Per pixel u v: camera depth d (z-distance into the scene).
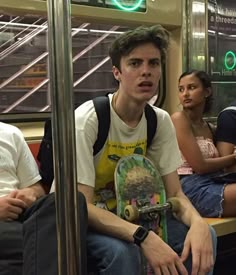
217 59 3.90
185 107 3.05
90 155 2.02
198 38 3.77
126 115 2.10
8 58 3.07
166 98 3.80
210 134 3.20
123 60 2.02
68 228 1.14
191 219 2.08
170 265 1.77
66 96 1.09
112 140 2.09
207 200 2.80
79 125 2.02
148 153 2.29
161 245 1.80
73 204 1.13
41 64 3.18
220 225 2.69
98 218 1.90
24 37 3.11
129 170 2.07
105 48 3.47
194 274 1.89
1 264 1.80
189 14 3.70
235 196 2.73
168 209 2.10
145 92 2.00
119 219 1.89
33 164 2.58
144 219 2.00
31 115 3.17
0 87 3.05
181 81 3.08
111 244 1.82
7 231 1.86
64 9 1.07
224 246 3.30
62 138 1.10
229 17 3.96
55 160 1.12
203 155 3.01
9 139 2.54
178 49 3.72
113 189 2.14
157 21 3.53
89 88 3.44
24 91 3.14
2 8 2.84
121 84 2.06
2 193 2.41
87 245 1.88
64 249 1.14
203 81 3.06
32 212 1.83
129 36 1.98
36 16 3.07
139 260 1.84
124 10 3.34
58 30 1.07
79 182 1.97
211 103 3.20
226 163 3.00
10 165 2.49
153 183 2.12
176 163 2.29
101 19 3.27
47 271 1.60
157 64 2.03
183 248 1.99
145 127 2.19
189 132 2.95
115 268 1.77
